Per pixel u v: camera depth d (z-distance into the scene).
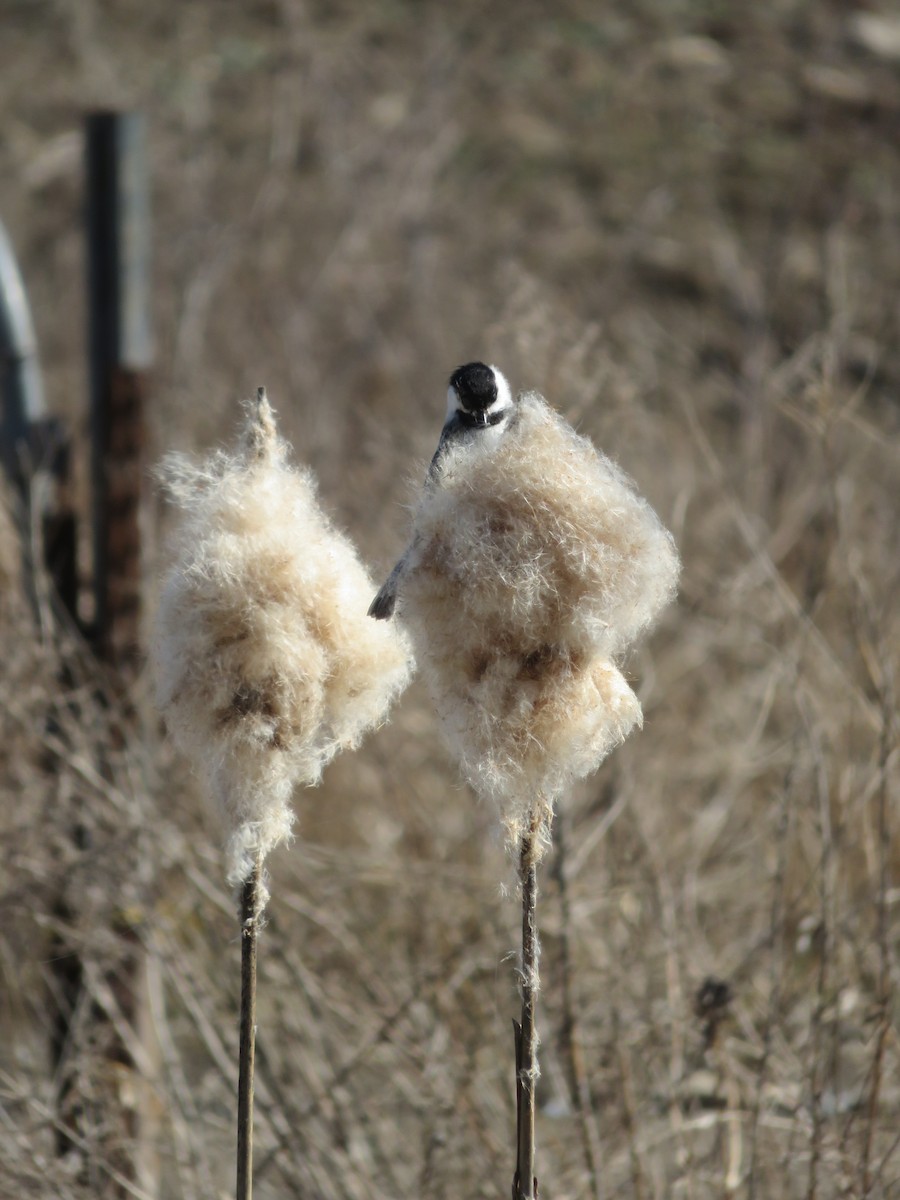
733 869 15.45
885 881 11.52
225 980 13.26
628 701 6.91
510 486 6.64
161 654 6.96
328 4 44.44
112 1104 12.03
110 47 42.94
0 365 13.93
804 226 35.97
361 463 20.81
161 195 33.31
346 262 29.67
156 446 18.77
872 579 16.36
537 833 6.93
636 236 34.28
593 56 43.47
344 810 17.78
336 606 6.89
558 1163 11.94
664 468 19.94
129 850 12.92
